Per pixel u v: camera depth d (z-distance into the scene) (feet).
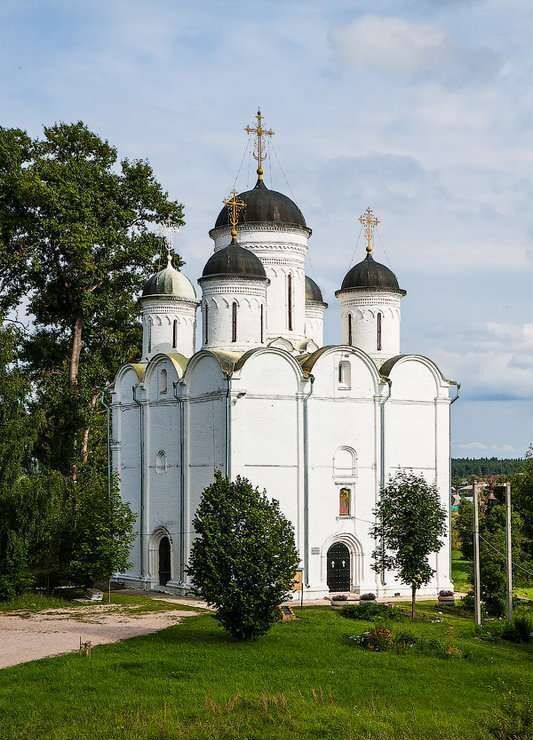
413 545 160.45
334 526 184.03
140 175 239.91
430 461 195.31
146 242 239.30
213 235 208.74
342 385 188.03
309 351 204.33
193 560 135.44
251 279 188.03
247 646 130.21
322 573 181.78
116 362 246.47
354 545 185.68
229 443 176.86
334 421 186.39
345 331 208.13
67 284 233.96
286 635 137.90
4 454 174.60
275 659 123.95
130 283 240.32
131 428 207.92
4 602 173.06
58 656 122.72
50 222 215.92
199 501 185.06
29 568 194.70
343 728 99.60
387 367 194.39
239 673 116.98
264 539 133.90
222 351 185.88
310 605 173.68
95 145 235.61
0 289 231.91
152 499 198.39
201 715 101.65
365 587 185.26
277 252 201.26
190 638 135.44
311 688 112.78
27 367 240.12
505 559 182.60
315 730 98.89
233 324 187.83
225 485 138.00
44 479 180.75
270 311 200.13
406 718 103.65
